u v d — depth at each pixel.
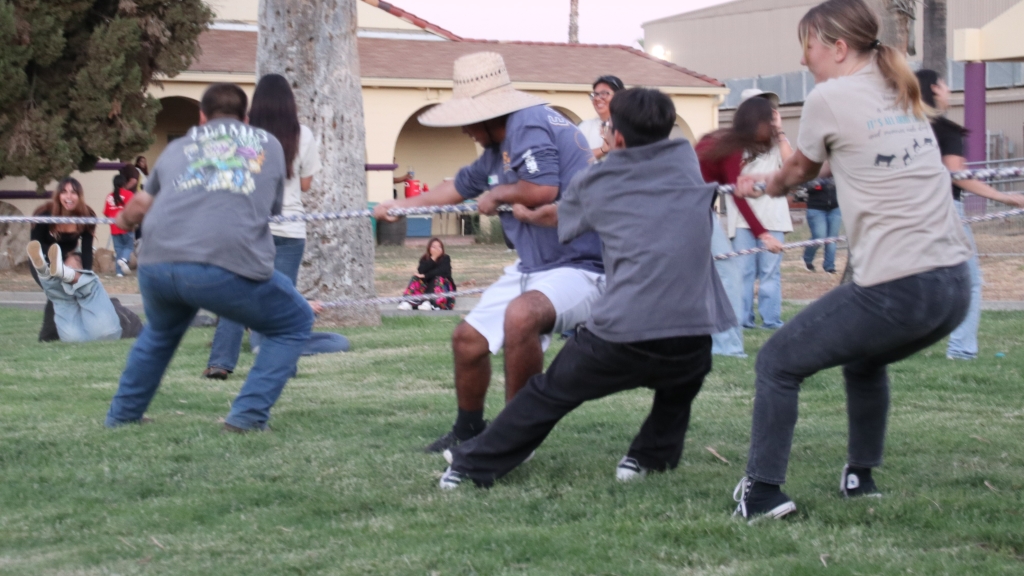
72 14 16.45
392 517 3.85
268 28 9.45
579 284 4.31
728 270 7.46
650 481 4.23
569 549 3.43
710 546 3.46
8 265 18.33
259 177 4.85
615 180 3.84
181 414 5.57
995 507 3.79
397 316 10.48
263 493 4.12
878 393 3.88
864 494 3.97
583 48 29.52
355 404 5.86
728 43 41.03
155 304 4.94
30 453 4.74
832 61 3.58
